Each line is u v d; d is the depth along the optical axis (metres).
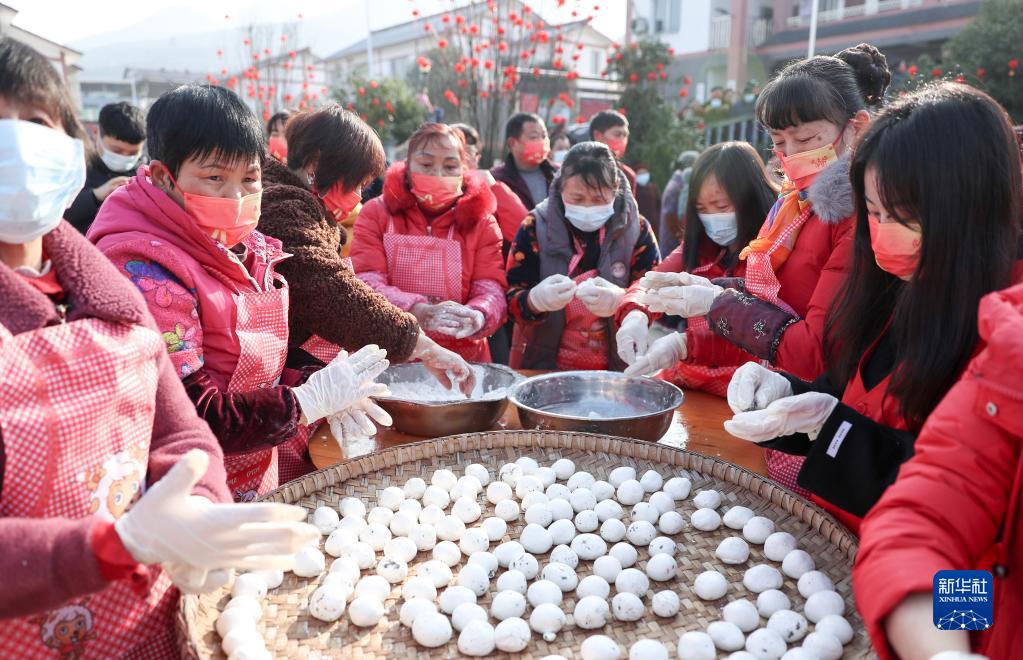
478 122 6.28
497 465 1.80
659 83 9.63
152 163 1.39
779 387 1.45
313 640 1.21
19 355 0.80
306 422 1.47
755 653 1.18
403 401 1.91
